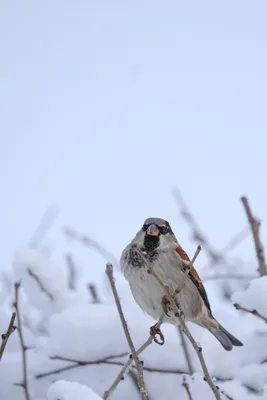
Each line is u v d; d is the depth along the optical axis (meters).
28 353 6.82
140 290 7.06
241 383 6.46
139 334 6.61
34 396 6.51
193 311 7.13
